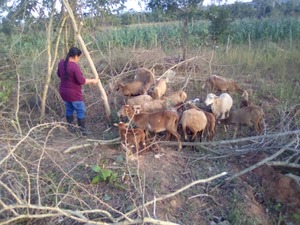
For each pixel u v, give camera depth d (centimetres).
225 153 574
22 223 394
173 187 475
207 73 939
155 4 1059
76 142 571
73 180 421
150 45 1289
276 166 566
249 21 1752
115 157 514
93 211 365
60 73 602
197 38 1276
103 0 744
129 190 425
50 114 711
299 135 609
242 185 514
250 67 1034
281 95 789
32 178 428
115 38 1427
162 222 363
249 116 607
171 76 818
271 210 506
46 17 747
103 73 874
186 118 560
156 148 561
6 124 629
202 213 450
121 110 564
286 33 1594
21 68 788
